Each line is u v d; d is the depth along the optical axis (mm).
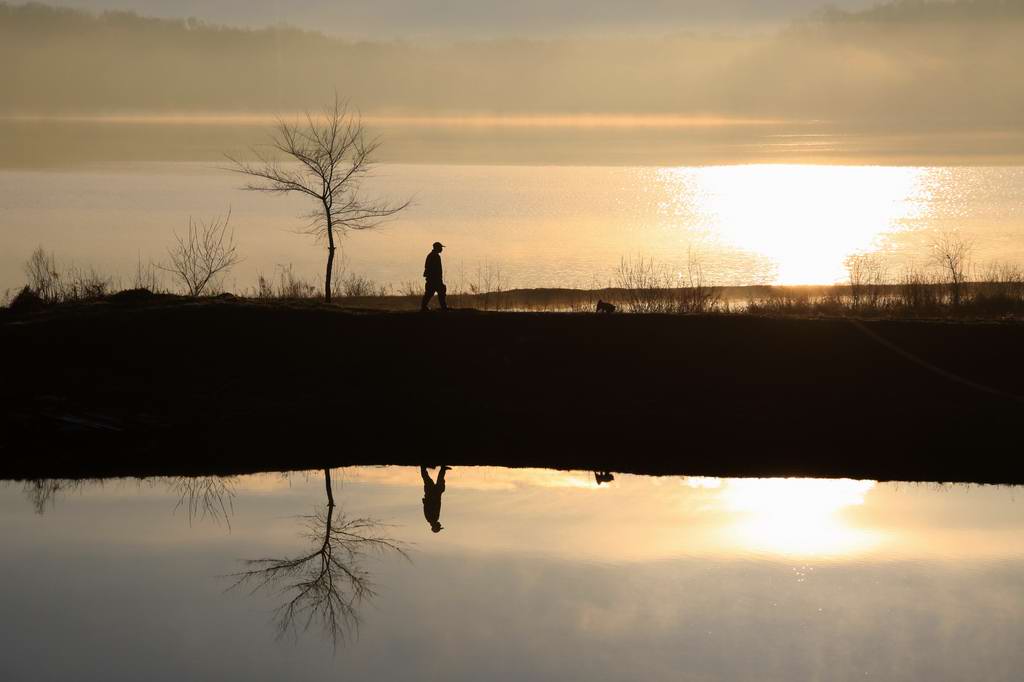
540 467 27203
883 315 36719
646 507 24328
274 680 16203
